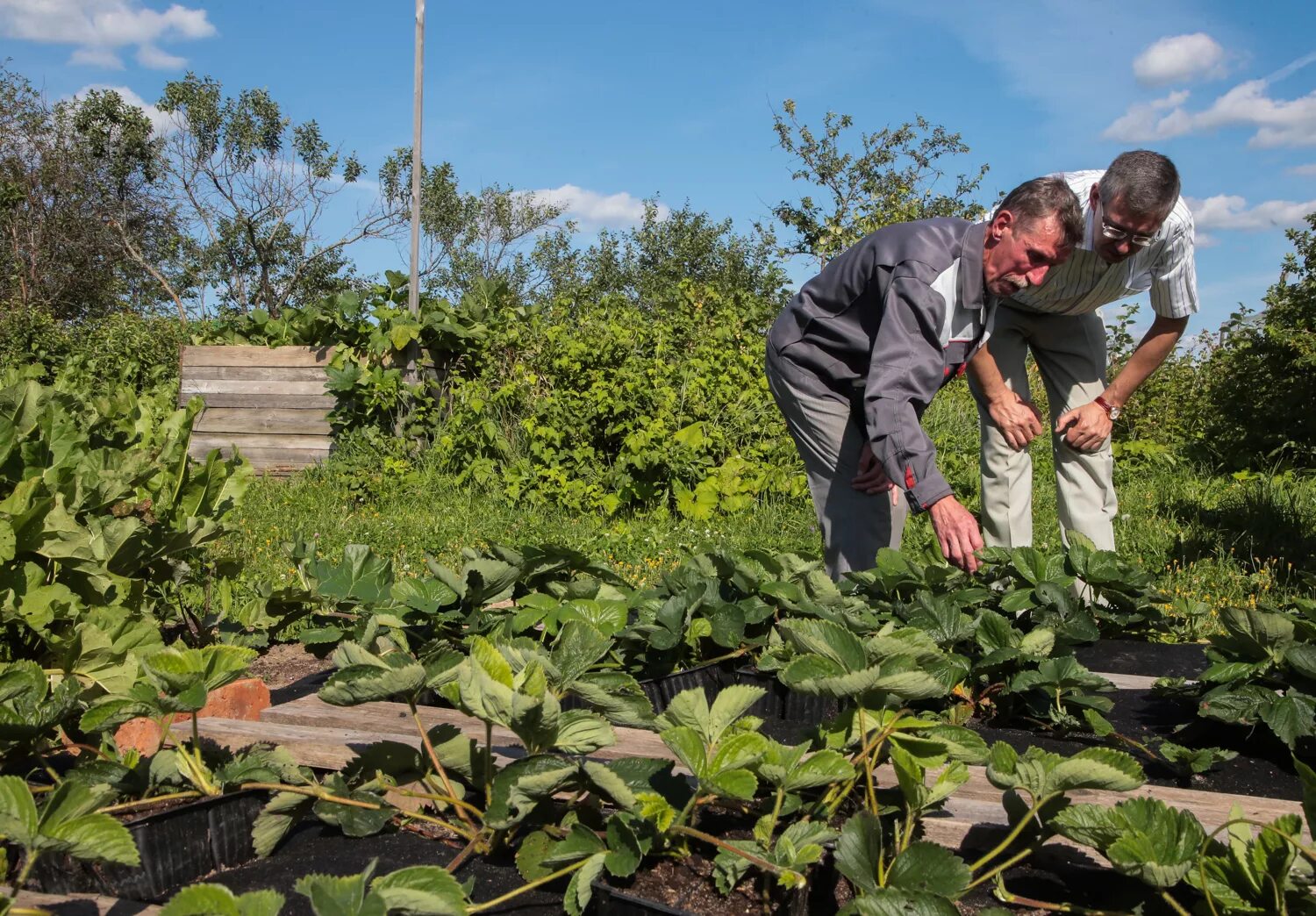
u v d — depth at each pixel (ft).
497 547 9.21
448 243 125.08
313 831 5.88
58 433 10.43
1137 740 7.62
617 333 29.09
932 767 4.98
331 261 119.24
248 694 8.10
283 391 30.55
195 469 11.97
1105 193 10.57
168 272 115.85
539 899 5.02
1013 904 5.08
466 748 5.67
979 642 8.13
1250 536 19.61
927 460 9.12
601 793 5.13
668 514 24.79
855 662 5.30
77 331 60.03
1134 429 37.19
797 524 23.72
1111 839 4.45
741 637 8.52
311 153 115.55
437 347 30.89
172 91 110.52
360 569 9.37
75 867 5.22
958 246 9.57
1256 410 29.45
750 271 98.84
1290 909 4.19
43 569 8.82
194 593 13.88
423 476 27.32
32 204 104.78
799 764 4.78
